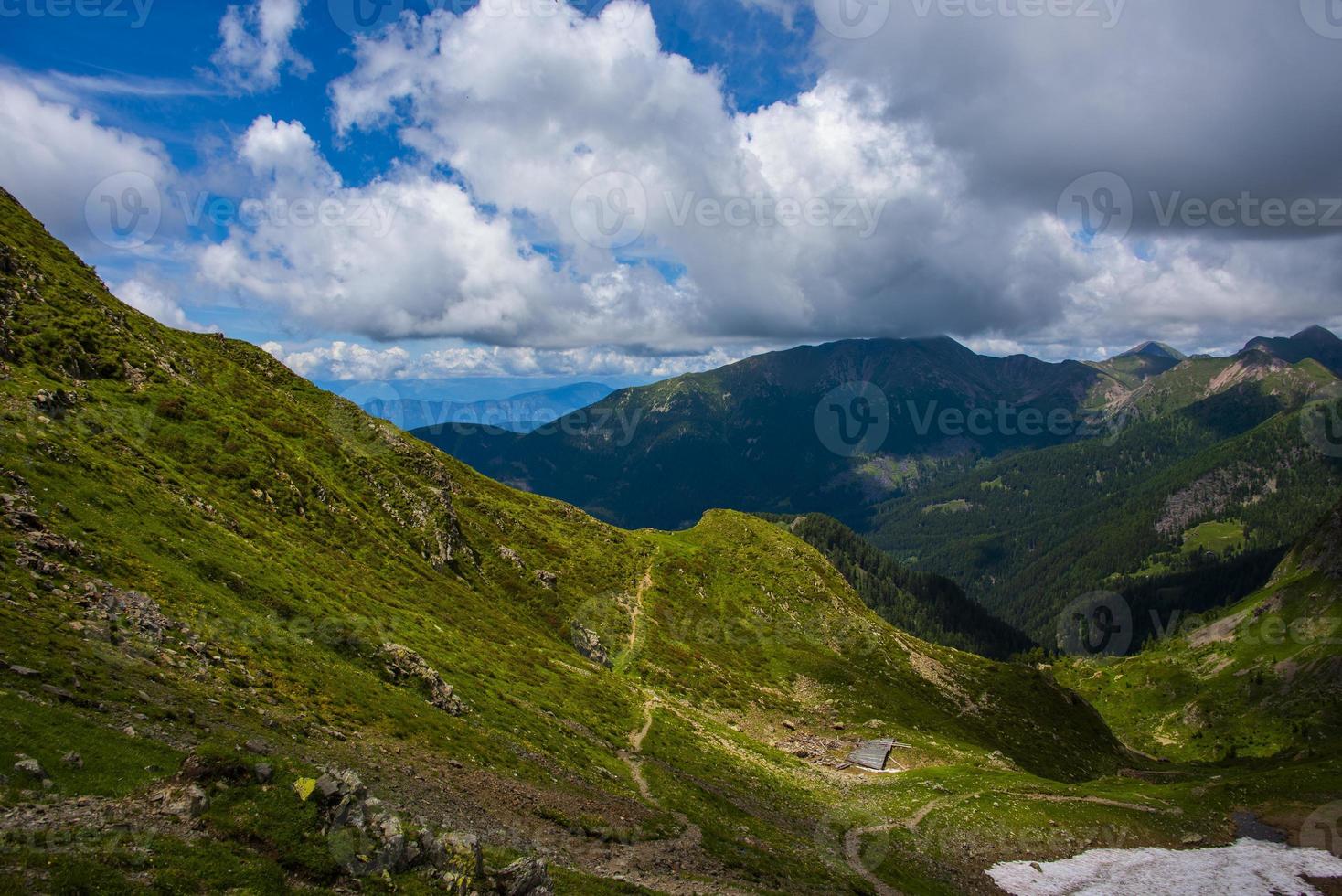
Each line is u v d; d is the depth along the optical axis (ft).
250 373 349.41
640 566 458.50
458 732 158.10
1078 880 222.07
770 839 182.09
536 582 359.46
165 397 245.86
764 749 288.71
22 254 256.93
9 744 73.51
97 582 127.34
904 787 268.82
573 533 467.11
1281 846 261.24
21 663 91.56
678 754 231.30
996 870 218.79
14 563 118.32
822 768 284.20
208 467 229.86
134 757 82.33
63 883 58.08
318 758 110.32
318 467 294.46
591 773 179.42
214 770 79.05
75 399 206.59
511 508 451.94
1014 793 273.13
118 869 62.23
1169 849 252.42
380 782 114.11
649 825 155.43
